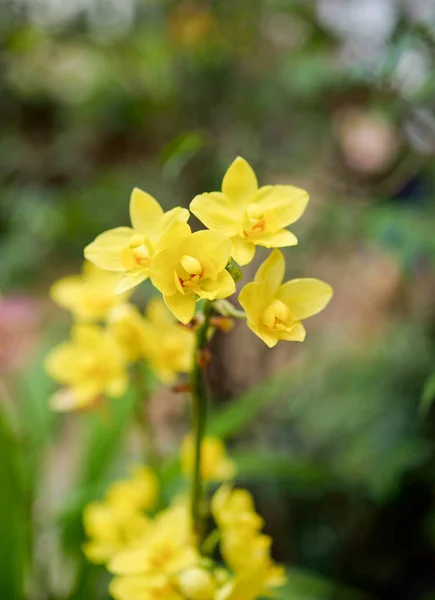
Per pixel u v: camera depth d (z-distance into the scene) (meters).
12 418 0.70
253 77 1.02
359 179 1.02
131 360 0.56
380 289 1.04
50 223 1.18
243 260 0.44
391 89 0.75
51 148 1.45
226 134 1.04
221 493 0.53
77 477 0.71
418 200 0.82
